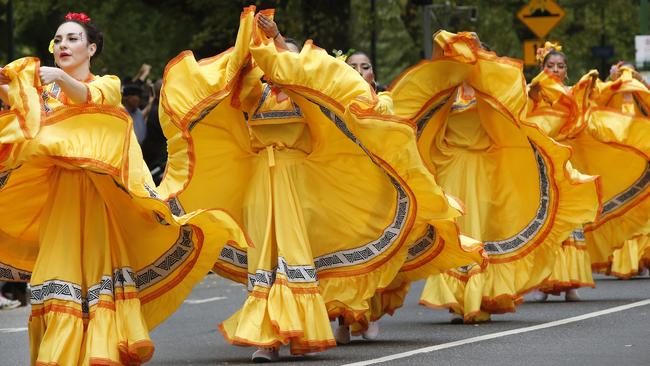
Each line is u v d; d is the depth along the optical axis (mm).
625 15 70000
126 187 17062
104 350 17266
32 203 18578
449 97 23875
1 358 21109
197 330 24266
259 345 19406
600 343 20609
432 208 20344
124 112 17250
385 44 61312
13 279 19000
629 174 29828
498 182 24812
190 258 18484
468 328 23406
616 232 29969
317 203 20672
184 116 20000
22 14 54375
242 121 20781
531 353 19750
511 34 63375
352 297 20688
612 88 31562
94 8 54219
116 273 17688
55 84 17844
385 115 19516
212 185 20844
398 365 18922
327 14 50906
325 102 19922
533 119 27844
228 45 52875
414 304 28125
